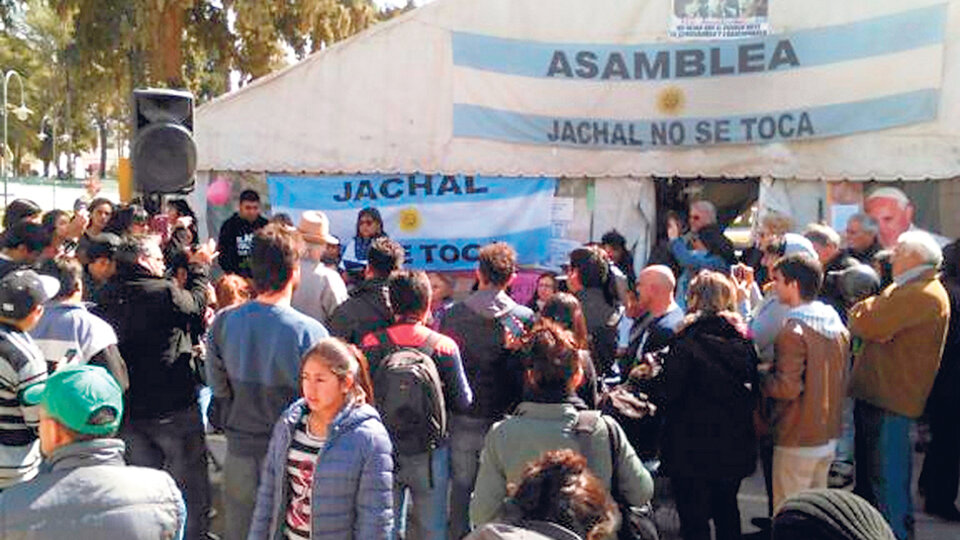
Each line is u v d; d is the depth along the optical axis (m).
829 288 6.50
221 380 4.68
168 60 16.70
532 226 9.95
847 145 9.11
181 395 5.38
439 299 8.12
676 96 9.45
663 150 9.55
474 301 5.38
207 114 10.02
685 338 5.03
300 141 10.02
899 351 5.75
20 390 4.35
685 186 10.64
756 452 5.14
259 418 4.58
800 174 9.24
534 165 9.79
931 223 9.15
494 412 5.27
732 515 5.23
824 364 5.09
